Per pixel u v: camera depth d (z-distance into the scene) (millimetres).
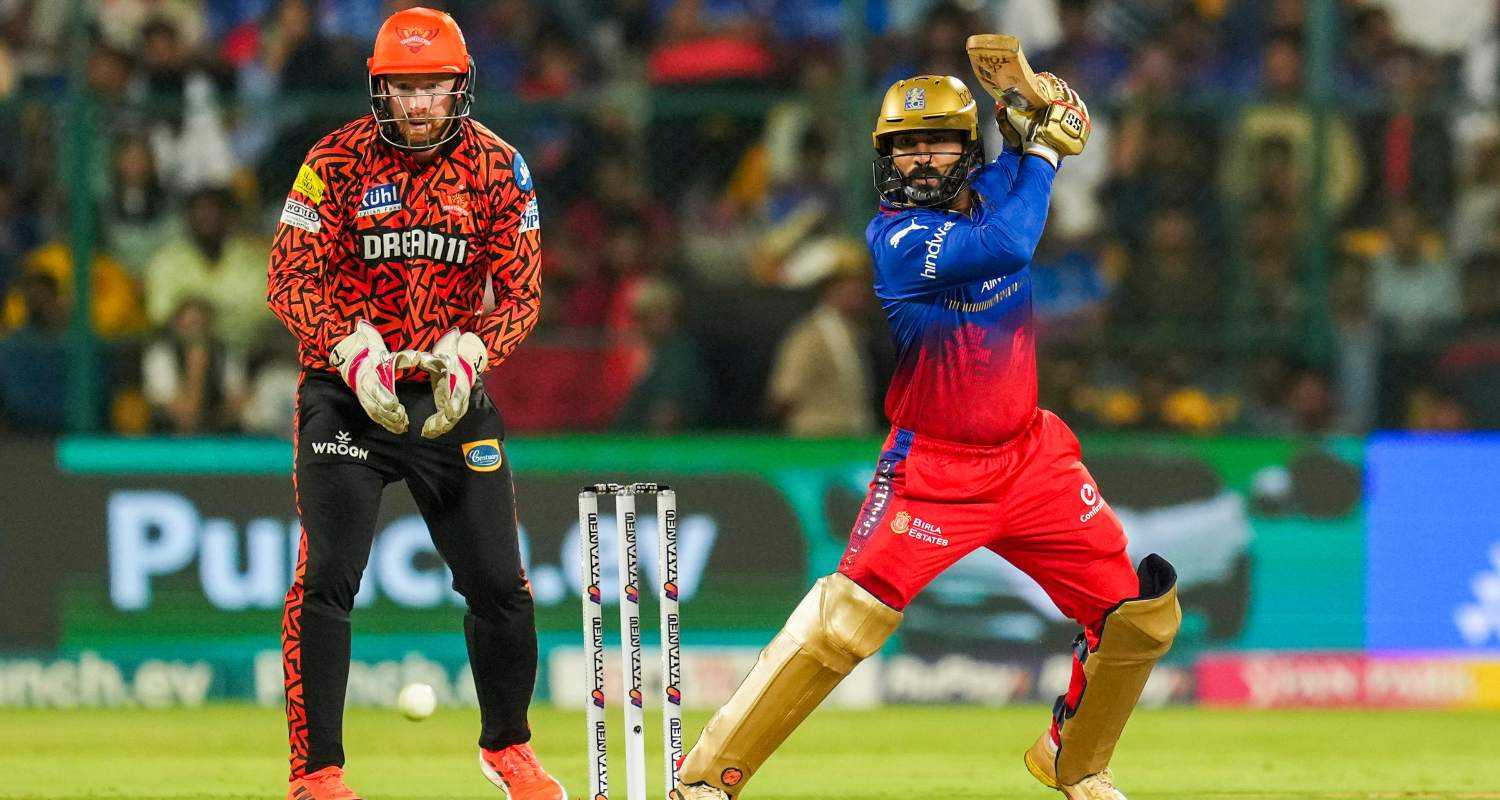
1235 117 37531
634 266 37219
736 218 37531
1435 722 31078
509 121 37031
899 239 16562
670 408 35781
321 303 17156
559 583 31938
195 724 29188
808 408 35406
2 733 28125
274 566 31688
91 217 33969
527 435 32156
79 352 34000
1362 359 37156
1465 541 33438
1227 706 32875
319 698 17438
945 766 25188
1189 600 33000
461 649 31672
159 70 37375
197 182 35938
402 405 17047
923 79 16859
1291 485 33250
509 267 17750
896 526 16734
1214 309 37375
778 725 16781
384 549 31547
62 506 31281
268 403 35219
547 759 25266
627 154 37281
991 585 32781
